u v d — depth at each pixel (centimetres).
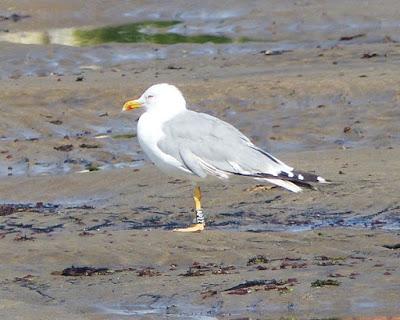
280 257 1353
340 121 2153
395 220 1507
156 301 1197
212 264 1341
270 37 3109
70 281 1288
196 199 1503
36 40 3180
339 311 1143
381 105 2225
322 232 1438
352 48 2831
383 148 1942
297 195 1625
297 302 1168
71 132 2209
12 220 1589
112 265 1356
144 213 1598
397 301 1160
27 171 1961
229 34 3158
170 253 1380
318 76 2414
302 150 2036
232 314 1149
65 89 2388
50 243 1428
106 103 2336
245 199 1628
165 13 3391
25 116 2264
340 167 1788
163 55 2914
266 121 2200
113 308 1187
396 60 2633
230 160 1468
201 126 1491
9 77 2680
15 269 1350
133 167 1902
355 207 1562
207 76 2536
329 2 3362
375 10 3247
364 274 1243
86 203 1706
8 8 3425
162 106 1517
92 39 3166
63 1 3481
